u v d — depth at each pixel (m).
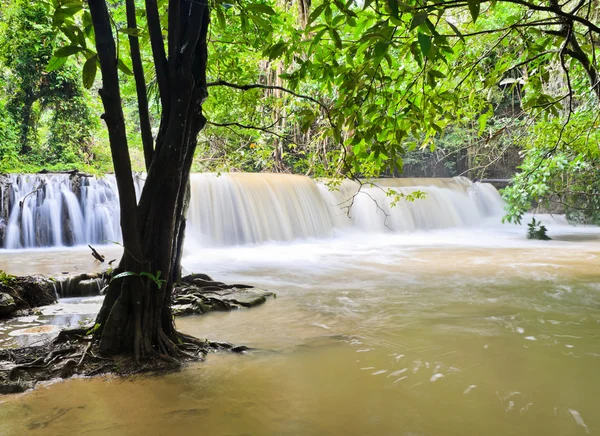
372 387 3.49
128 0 3.99
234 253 12.93
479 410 3.10
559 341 4.65
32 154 20.70
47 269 8.80
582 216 20.81
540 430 2.82
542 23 3.02
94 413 3.00
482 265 10.35
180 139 3.95
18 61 18.41
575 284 7.91
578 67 7.80
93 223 14.84
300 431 2.78
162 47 3.98
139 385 3.47
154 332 4.05
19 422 2.87
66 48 2.87
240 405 3.14
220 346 4.41
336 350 4.39
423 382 3.59
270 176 16.89
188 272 9.44
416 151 27.72
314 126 18.64
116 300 4.07
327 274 9.32
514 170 25.88
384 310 6.07
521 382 3.58
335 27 2.71
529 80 4.48
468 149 25.61
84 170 17.97
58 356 3.89
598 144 8.82
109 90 3.66
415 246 14.78
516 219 14.25
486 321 5.45
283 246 14.88
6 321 5.45
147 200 4.01
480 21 10.62
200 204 14.56
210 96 8.13
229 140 14.48
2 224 13.30
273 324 5.38
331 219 18.05
